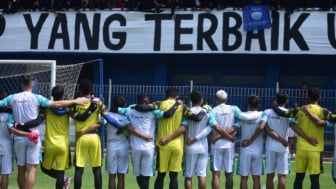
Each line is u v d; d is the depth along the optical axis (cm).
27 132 1030
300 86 2145
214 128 1072
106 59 2222
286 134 1076
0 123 1052
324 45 2003
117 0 2150
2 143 1055
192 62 2183
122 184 1091
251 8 2016
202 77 2191
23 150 1046
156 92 2028
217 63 2173
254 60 2150
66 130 1058
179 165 1063
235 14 2027
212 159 1091
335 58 2119
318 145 1058
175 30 2056
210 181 1392
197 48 2048
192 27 2048
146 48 2073
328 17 1998
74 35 2102
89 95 1066
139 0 2073
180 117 1061
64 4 2103
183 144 1071
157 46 2067
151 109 1059
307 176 1486
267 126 1073
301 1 2006
